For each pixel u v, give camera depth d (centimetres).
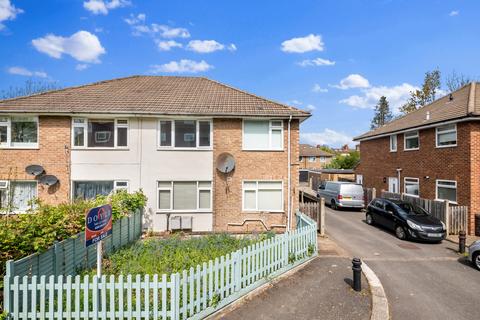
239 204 1345
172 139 1330
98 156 1305
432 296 702
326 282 734
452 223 1384
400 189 1975
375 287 704
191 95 1494
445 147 1548
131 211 1117
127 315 505
